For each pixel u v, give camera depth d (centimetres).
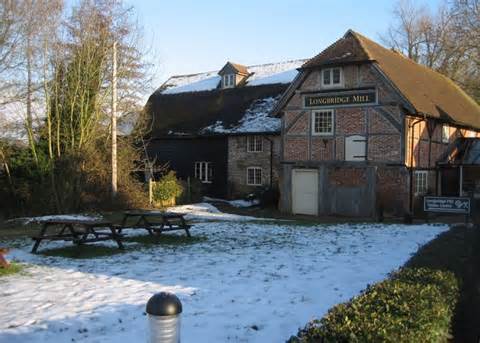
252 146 3206
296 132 2639
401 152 2344
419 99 2495
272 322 654
